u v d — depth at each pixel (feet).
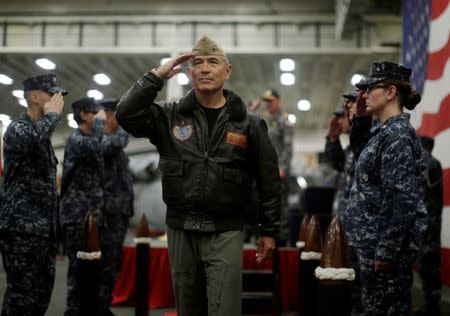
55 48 37.32
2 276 23.30
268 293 15.44
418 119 19.92
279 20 36.78
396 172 8.21
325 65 42.29
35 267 10.74
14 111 41.39
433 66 18.48
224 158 8.22
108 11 37.88
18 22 37.60
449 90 17.15
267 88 50.57
